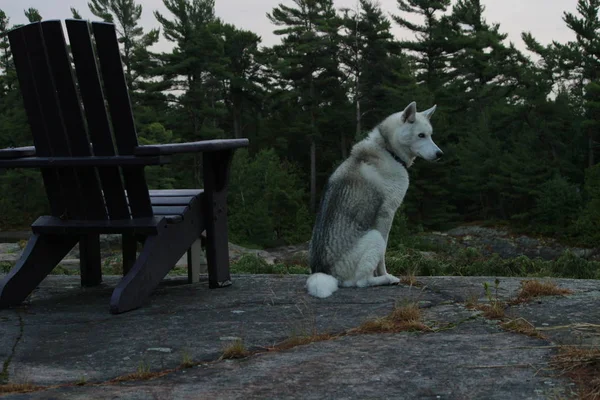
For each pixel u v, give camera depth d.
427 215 46.56
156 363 3.14
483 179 45.59
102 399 2.58
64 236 4.93
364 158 5.22
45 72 4.20
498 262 9.81
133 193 4.41
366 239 4.98
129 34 54.69
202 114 52.66
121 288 4.29
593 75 43.84
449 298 4.45
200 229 5.04
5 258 13.07
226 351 3.23
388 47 53.38
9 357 3.33
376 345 3.33
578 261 9.23
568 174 44.62
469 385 2.68
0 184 50.66
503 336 3.42
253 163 45.75
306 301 4.49
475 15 56.91
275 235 43.88
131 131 4.23
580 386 2.58
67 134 4.34
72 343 3.56
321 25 52.31
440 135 48.31
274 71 56.03
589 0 41.38
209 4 55.31
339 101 55.50
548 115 45.06
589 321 3.67
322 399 2.56
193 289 5.11
